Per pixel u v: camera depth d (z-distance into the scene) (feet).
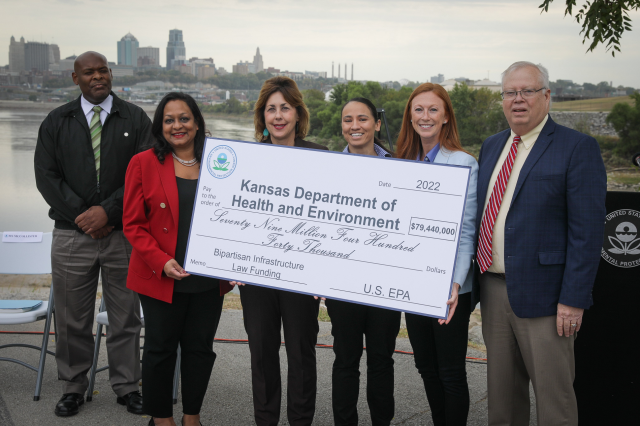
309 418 8.87
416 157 8.96
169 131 8.82
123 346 10.57
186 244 8.87
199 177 8.62
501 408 8.20
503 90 7.73
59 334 10.39
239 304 18.04
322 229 8.20
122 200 10.30
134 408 10.25
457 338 8.20
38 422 9.77
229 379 11.97
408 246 7.86
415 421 10.07
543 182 7.39
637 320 8.30
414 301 7.83
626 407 8.48
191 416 9.21
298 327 8.71
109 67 10.64
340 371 8.68
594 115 183.73
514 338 8.03
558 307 7.37
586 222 7.13
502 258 7.78
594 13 13.66
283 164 8.37
